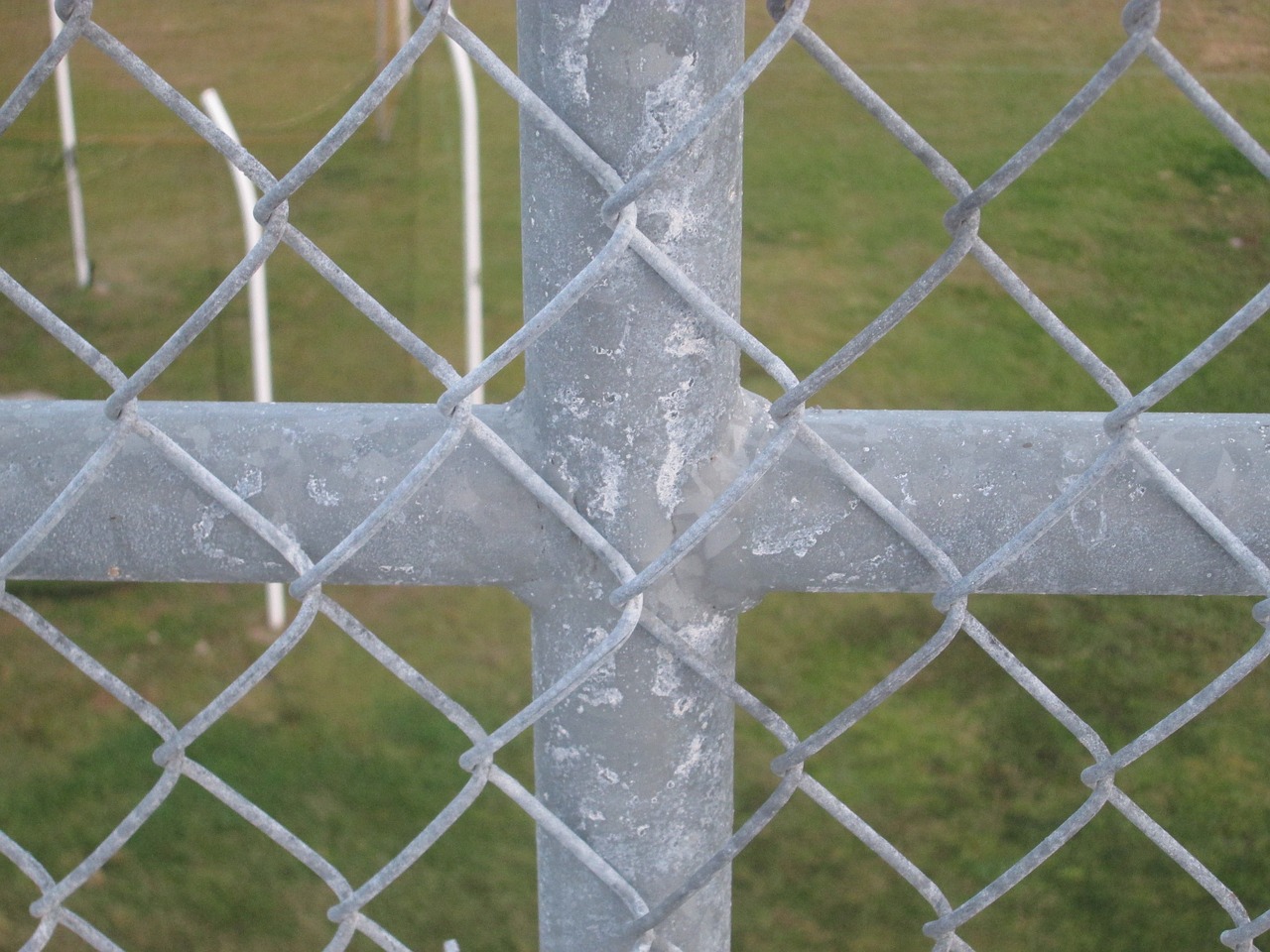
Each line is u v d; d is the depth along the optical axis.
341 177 6.96
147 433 0.78
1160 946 3.04
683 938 0.95
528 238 0.78
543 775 0.92
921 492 0.81
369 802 3.44
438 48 8.42
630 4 0.69
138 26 6.15
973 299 5.82
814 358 5.38
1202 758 3.56
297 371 5.27
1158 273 6.07
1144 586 0.82
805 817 3.39
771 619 4.05
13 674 3.86
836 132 7.50
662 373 0.78
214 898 3.16
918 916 3.12
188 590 4.22
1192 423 0.81
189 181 6.74
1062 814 3.38
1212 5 8.70
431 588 4.24
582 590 0.83
